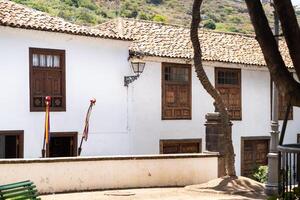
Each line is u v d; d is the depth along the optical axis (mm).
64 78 16516
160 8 49156
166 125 19031
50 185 13203
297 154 6105
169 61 18875
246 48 22719
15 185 8828
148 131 18547
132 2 46625
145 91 18469
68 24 17016
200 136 19891
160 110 18859
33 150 15914
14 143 15797
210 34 23109
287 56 22688
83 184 13734
